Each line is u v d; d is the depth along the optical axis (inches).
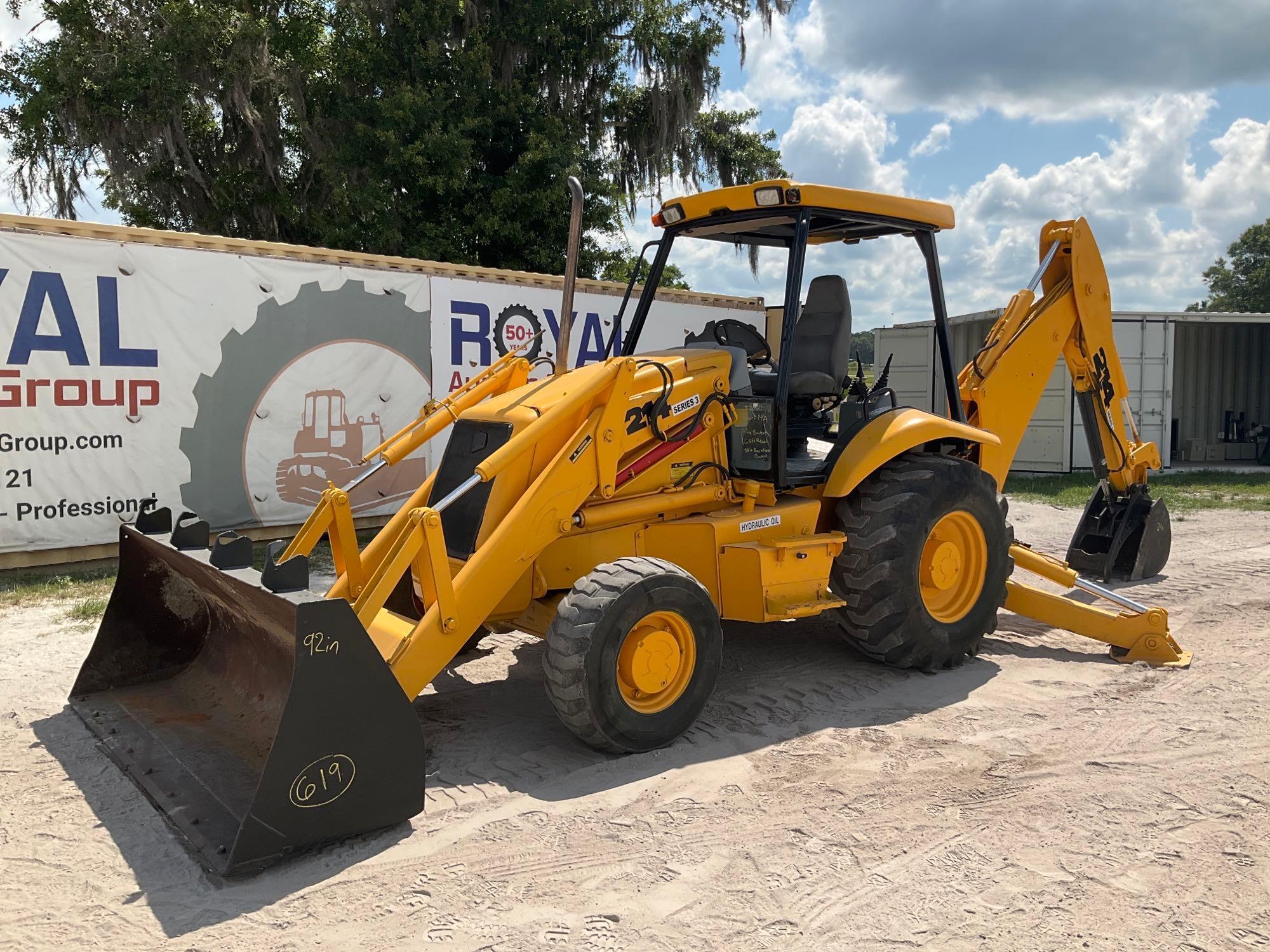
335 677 122.3
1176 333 776.9
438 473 180.7
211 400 326.3
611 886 115.6
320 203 835.4
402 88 697.6
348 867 121.0
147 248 308.7
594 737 150.9
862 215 190.5
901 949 102.0
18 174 708.7
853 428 195.0
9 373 284.0
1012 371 245.0
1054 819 132.5
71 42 681.6
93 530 303.7
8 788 144.9
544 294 417.1
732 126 885.2
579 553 172.1
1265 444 747.4
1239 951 101.6
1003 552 207.0
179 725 160.1
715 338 214.5
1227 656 211.9
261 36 690.2
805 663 209.8
